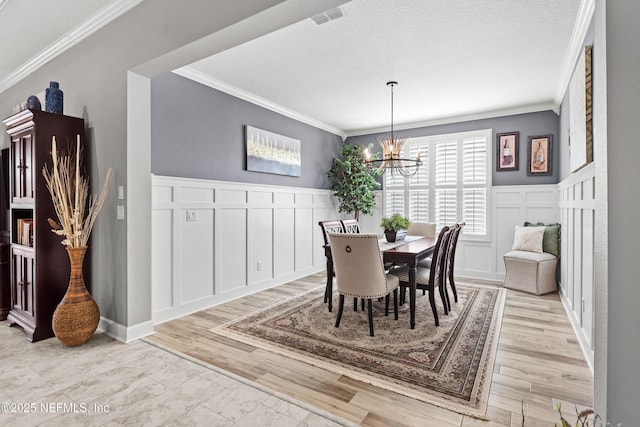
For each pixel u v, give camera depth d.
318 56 3.26
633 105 1.08
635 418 1.08
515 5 2.44
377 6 2.45
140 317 2.88
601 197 1.18
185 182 3.55
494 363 2.41
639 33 1.07
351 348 2.66
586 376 2.23
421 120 5.60
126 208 2.76
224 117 4.05
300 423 1.78
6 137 4.02
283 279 4.94
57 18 2.77
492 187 5.14
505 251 5.06
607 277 1.12
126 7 2.62
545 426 1.74
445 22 2.66
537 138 4.83
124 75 2.72
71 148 2.93
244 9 2.00
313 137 5.68
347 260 2.93
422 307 3.69
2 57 3.46
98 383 2.15
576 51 3.05
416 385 2.13
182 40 2.31
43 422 1.77
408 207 5.84
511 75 3.71
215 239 3.88
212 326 3.16
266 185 4.61
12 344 2.72
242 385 2.13
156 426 1.75
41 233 2.77
